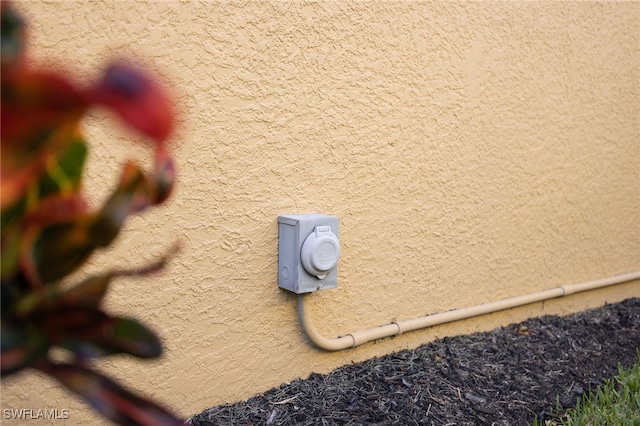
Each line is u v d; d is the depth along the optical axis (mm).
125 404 1107
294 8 2713
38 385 2258
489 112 3574
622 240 4559
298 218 2707
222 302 2652
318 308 2988
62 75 911
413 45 3162
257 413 2691
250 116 2639
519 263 3900
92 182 2271
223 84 2551
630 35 4340
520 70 3703
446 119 3367
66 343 1132
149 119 929
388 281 3242
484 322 3781
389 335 3244
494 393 3137
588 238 4309
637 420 2902
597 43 4129
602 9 4117
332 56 2865
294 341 2920
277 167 2746
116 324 1158
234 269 2674
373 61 3016
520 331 3875
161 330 2500
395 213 3215
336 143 2932
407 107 3184
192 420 2588
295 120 2777
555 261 4113
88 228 1148
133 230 2389
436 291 3473
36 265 1141
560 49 3908
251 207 2691
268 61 2662
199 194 2539
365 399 2885
